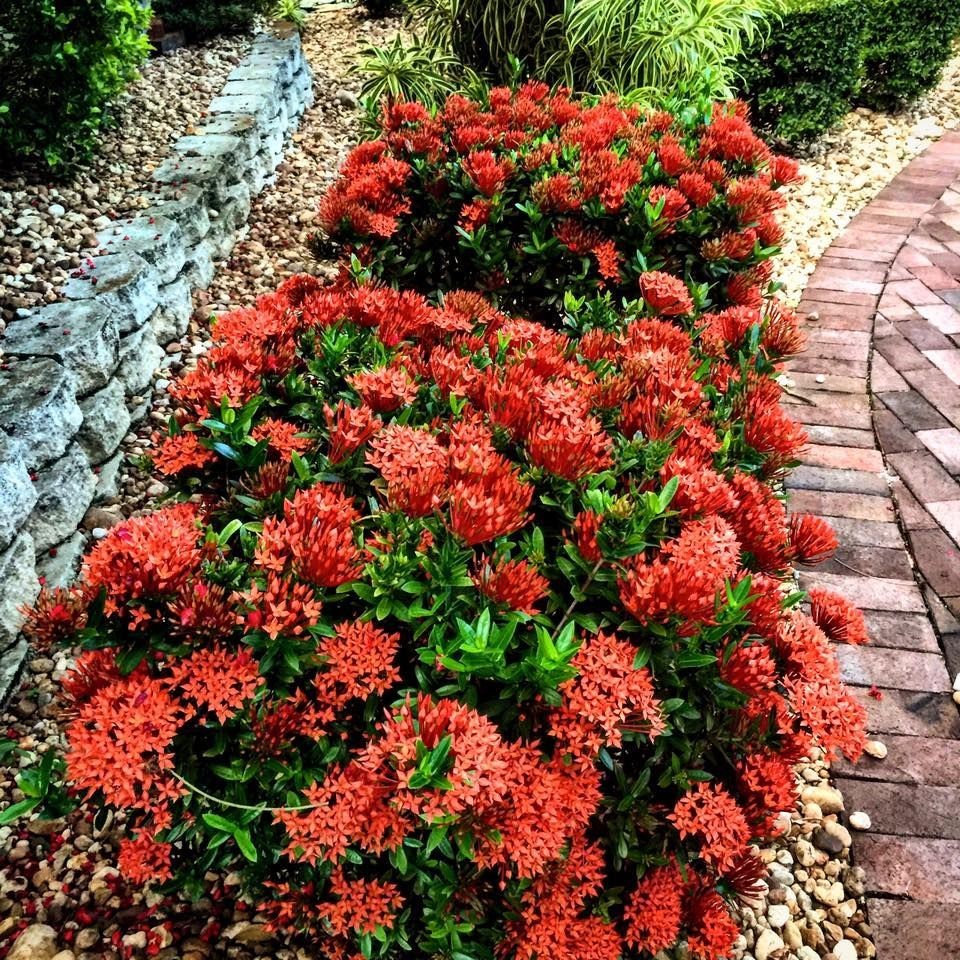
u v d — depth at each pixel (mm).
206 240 3924
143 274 3139
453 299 2156
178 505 1483
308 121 5977
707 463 1602
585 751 1288
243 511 1524
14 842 1878
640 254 2436
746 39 5527
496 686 1285
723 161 2984
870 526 2896
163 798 1195
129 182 3834
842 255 4680
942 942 1830
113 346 2879
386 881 1317
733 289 2578
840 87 5641
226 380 1535
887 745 2221
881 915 1881
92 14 3379
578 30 4660
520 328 1899
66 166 3752
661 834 1470
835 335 3955
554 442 1349
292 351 1732
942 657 2447
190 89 5078
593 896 1480
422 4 5367
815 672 1439
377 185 2602
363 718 1295
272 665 1212
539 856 1184
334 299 1944
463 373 1617
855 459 3199
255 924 1720
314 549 1193
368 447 1513
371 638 1229
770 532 1542
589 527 1288
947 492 3047
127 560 1209
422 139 2814
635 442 1517
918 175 5672
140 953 1682
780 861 1981
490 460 1334
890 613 2580
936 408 3471
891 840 2020
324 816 1157
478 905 1305
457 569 1232
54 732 2080
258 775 1236
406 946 1312
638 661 1265
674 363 1733
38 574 2336
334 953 1436
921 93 6637
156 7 5633
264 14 6902
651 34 4777
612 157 2680
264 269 4098
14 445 2203
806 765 2176
